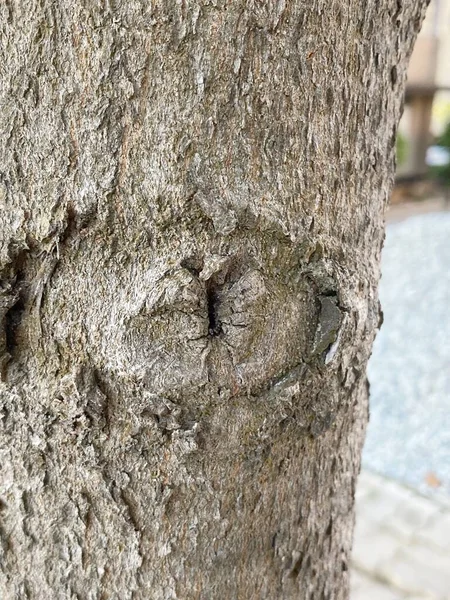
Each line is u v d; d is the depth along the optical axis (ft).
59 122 0.79
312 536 1.11
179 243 0.82
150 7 0.74
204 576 1.00
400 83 1.08
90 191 0.80
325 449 1.05
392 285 6.53
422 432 4.17
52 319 0.85
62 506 0.95
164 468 0.91
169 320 0.81
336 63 0.86
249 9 0.77
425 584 2.78
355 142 0.93
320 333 0.89
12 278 0.86
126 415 0.87
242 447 0.90
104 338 0.83
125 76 0.77
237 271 0.84
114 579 0.99
